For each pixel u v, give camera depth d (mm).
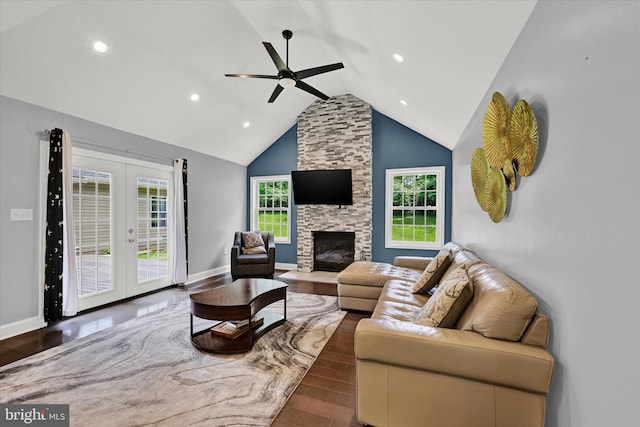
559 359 1254
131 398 1858
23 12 2215
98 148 3629
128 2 2635
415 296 2717
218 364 2279
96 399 1849
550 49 1334
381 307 2434
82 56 2857
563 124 1225
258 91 4711
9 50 2516
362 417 1563
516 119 1625
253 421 1670
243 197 6609
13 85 2738
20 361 2303
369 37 2609
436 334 1447
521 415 1314
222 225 5938
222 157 5926
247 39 3600
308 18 3207
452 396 1409
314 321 3191
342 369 2227
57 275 3076
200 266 5375
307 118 5934
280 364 2289
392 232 5617
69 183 3184
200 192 5359
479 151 2617
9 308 2783
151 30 2965
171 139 4656
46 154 3068
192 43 3324
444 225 5195
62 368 2203
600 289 987
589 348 1046
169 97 3889
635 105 831
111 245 3826
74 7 2482
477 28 1806
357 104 5586
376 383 1533
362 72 3707
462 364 1358
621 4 881
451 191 5160
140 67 3279
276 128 6082
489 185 2281
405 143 5449
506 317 1371
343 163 5684
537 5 1459
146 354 2426
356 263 4152
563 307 1222
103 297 3729
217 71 3898
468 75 2396
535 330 1332
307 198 5758
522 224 1662
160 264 4605
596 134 1008
